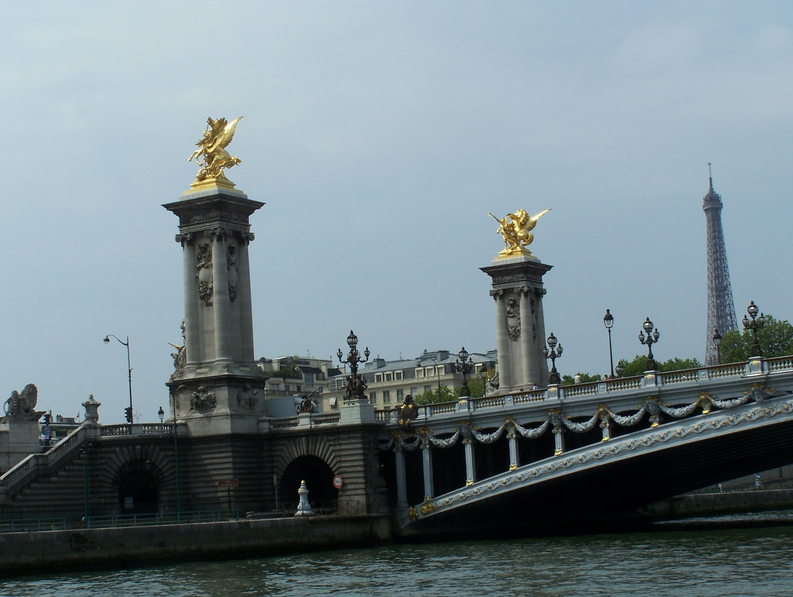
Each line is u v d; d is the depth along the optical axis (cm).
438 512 11381
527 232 16400
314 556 10125
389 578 8244
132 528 9306
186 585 8112
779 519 12862
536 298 16450
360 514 11325
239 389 11938
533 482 10856
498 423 11206
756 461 11862
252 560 9831
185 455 11800
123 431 11538
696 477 12225
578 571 8144
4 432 11381
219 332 11975
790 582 7050
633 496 12712
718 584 7125
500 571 8381
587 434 11994
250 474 11844
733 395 9950
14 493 10662
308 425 11800
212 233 12075
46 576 8731
